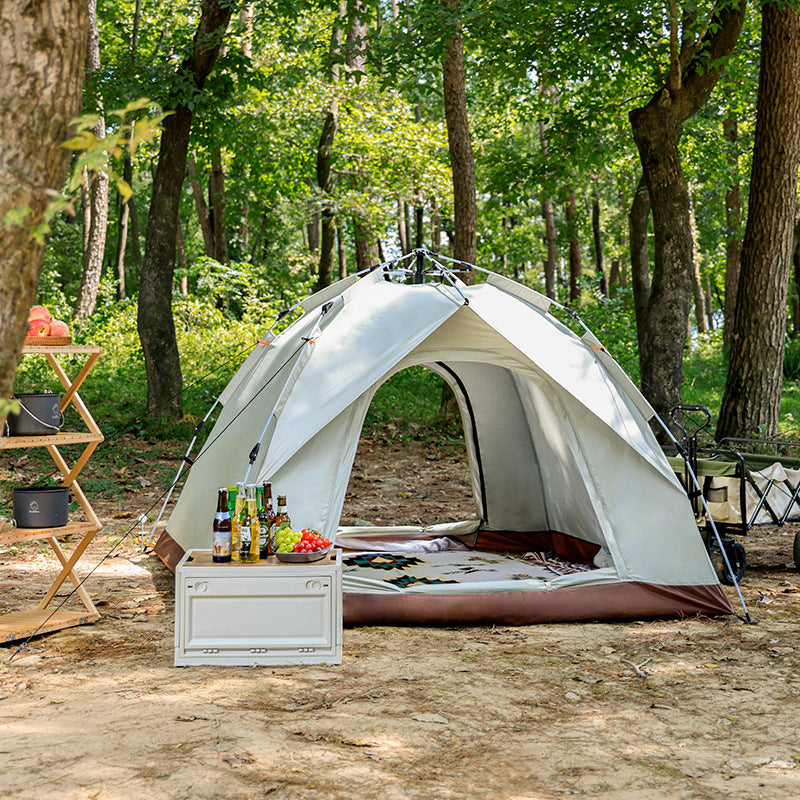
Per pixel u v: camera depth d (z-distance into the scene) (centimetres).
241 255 3122
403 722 395
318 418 586
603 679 468
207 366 1730
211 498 681
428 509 1025
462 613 577
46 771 331
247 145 2205
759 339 1077
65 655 502
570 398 626
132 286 3656
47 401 550
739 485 689
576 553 787
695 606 598
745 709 423
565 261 4378
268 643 489
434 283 680
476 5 1116
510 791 327
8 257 206
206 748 354
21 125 206
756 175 1079
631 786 334
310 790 320
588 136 1548
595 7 1253
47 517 546
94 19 1731
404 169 2222
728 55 1196
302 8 1375
